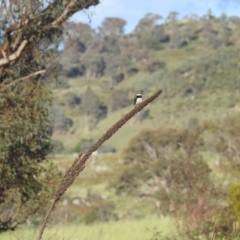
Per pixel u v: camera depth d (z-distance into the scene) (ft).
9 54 106.63
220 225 115.03
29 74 108.27
